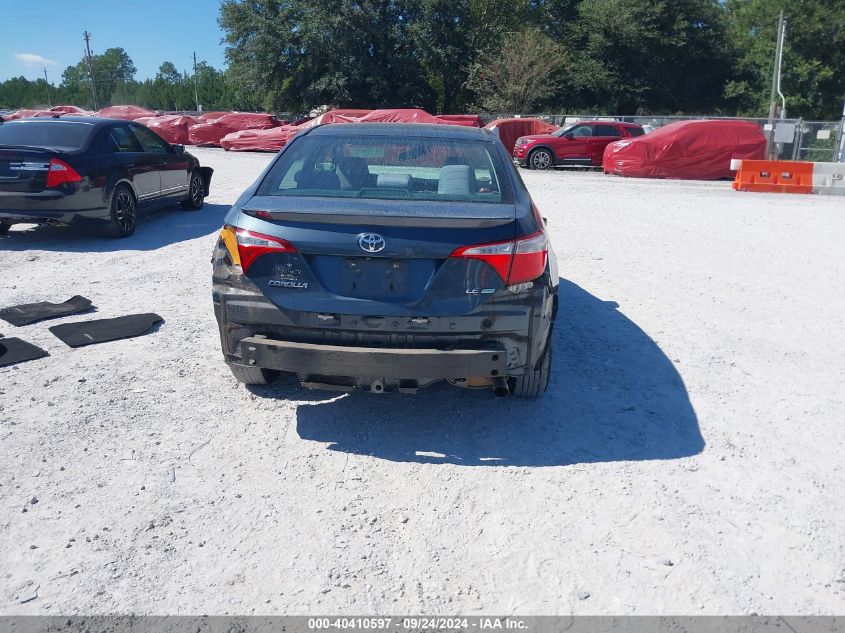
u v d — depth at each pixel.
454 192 3.95
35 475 3.49
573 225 10.96
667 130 20.28
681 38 45.44
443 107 46.00
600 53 46.50
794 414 4.46
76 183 8.30
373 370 3.54
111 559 2.91
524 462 3.77
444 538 3.12
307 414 4.23
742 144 19.86
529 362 3.73
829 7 43.28
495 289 3.56
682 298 6.99
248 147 26.67
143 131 10.07
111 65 132.62
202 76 85.81
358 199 3.83
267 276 3.63
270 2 41.25
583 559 3.00
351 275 3.57
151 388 4.51
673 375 5.02
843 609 2.75
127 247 8.59
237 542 3.05
